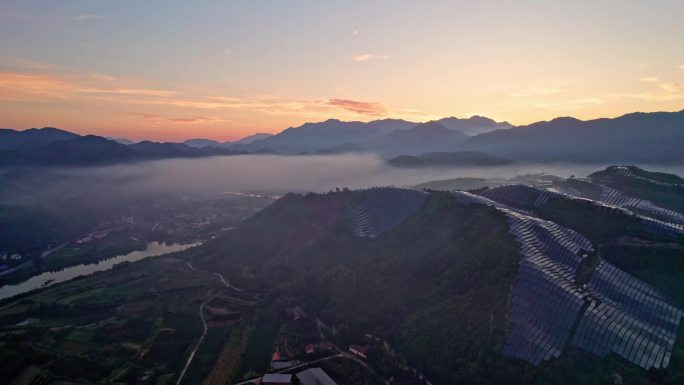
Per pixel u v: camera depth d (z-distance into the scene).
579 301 186.88
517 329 183.12
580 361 166.62
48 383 188.00
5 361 191.62
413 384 185.62
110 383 195.38
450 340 196.00
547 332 179.75
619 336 171.88
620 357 166.12
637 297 197.25
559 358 169.25
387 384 189.12
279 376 195.75
